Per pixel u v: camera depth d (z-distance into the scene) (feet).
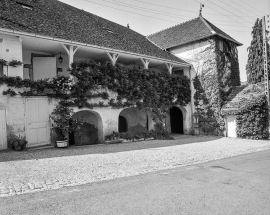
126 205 14.47
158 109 55.72
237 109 58.85
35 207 14.14
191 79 67.41
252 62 85.97
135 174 22.63
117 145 41.91
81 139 46.65
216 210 13.70
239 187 18.29
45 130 37.40
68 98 39.50
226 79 65.31
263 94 58.70
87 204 14.62
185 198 15.72
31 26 37.06
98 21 59.77
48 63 43.42
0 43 33.81
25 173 21.45
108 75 45.47
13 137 33.91
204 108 64.75
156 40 77.87
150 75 54.19
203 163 28.76
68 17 49.83
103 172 22.85
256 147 43.88
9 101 33.78
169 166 26.50
